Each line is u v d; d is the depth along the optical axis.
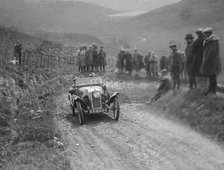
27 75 18.14
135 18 119.81
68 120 12.27
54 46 40.81
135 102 14.73
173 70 13.23
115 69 26.28
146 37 81.69
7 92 13.88
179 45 52.78
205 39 10.23
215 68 9.86
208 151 7.99
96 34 112.94
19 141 9.58
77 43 63.41
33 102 14.07
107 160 8.29
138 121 11.40
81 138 10.09
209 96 10.05
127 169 7.68
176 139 9.07
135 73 24.27
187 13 87.19
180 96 11.63
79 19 163.25
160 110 12.01
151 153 8.45
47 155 8.45
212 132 8.79
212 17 80.25
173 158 7.97
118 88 18.17
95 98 11.83
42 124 10.62
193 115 9.94
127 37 87.88
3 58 21.89
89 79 13.37
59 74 22.94
